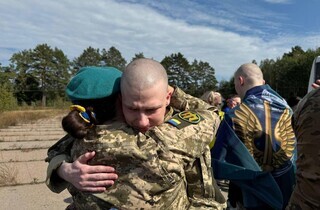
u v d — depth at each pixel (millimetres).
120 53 99125
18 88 74938
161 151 1528
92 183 1520
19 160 8039
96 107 1606
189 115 1736
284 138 2432
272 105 2494
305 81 51688
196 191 1672
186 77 91562
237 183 2400
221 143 2365
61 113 34531
